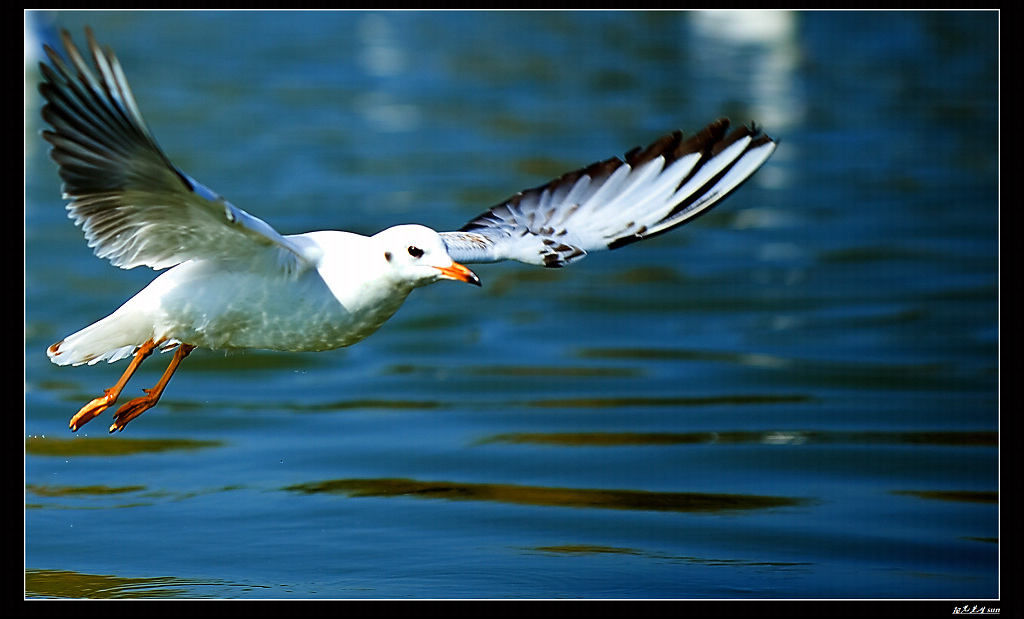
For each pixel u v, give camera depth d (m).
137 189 7.57
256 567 11.27
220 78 35.84
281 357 18.03
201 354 18.03
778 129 32.00
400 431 15.06
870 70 38.72
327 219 23.34
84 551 11.60
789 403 16.02
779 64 39.16
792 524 12.27
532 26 43.50
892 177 28.27
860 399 16.16
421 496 13.01
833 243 23.67
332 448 14.50
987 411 15.62
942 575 11.16
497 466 13.89
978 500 12.89
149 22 42.44
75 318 18.97
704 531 12.08
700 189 9.85
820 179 28.19
